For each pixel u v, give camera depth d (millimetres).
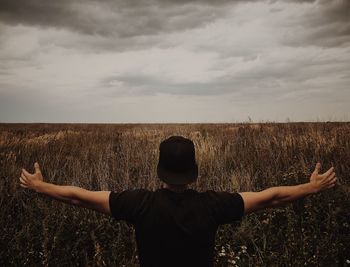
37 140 10703
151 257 1368
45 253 3264
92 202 1398
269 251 3396
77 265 3359
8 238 3629
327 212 3943
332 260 3092
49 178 5914
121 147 8961
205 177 5832
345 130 9789
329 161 6363
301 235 3418
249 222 3924
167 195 1410
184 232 1339
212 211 1385
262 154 7113
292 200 1462
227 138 9719
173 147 1423
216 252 3451
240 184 5215
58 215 4012
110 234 3832
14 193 4879
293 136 9008
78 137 12625
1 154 7602
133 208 1383
